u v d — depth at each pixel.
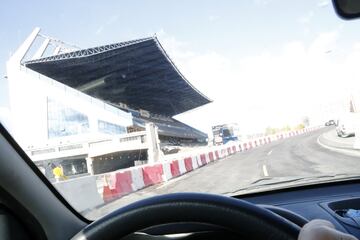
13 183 2.02
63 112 8.97
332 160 10.30
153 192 8.03
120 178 10.16
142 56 61.22
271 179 4.39
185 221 1.25
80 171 9.09
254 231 1.21
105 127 26.25
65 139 8.41
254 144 33.38
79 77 46.72
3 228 1.97
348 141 18.08
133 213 1.26
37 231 2.14
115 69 57.25
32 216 2.11
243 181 7.34
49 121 7.50
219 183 7.96
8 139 2.08
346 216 2.83
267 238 1.20
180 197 1.26
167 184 10.12
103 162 11.88
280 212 1.53
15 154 2.10
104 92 55.75
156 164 12.58
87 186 6.66
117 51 56.09
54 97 8.26
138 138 16.89
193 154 17.70
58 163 7.49
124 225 1.26
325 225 0.98
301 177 4.30
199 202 1.24
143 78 63.78
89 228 1.29
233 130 44.50
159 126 52.09
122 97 61.78
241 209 1.22
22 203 2.06
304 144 19.89
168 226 1.75
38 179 2.23
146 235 1.69
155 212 1.25
